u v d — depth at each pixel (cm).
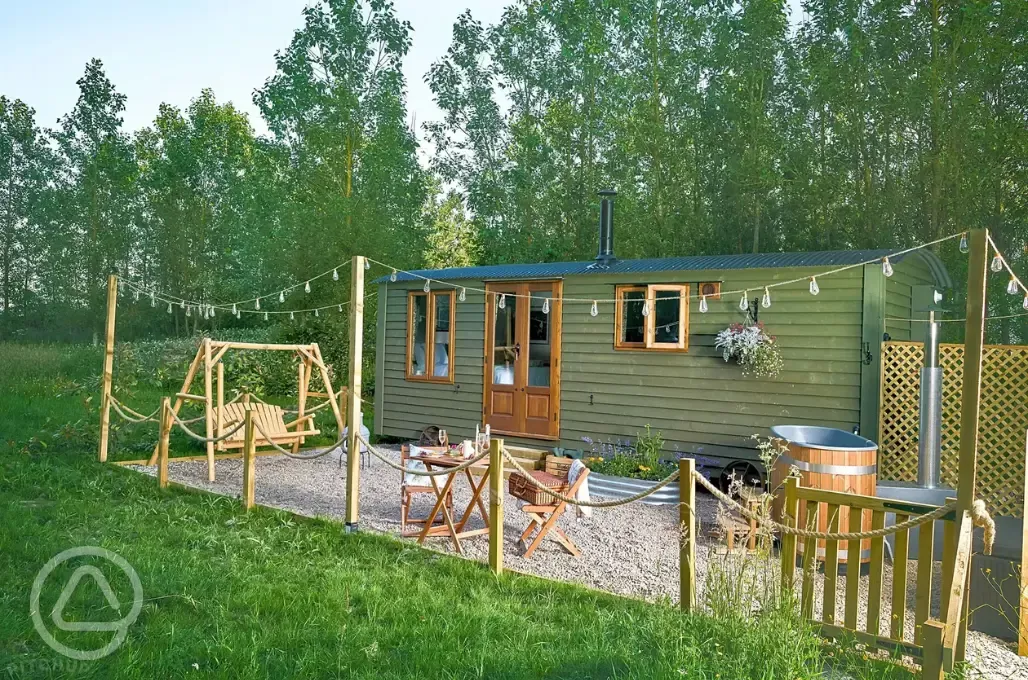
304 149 2442
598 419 1142
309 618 505
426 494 982
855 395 942
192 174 3278
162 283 3119
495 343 1262
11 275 3219
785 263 988
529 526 742
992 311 1764
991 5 1744
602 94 2523
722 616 489
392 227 2395
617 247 2348
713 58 2292
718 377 1040
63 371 2077
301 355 1268
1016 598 551
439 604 544
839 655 484
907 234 1942
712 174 2277
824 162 2109
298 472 1124
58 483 926
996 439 821
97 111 3216
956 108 1777
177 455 1216
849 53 2053
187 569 589
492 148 2748
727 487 1020
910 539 743
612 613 534
